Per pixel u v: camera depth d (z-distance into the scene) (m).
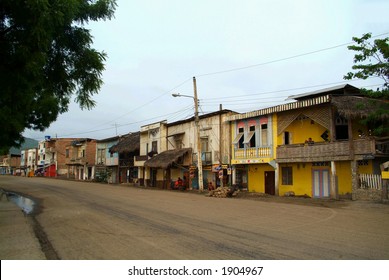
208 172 32.75
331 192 22.23
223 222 11.83
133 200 20.95
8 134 20.16
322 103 22.08
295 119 25.83
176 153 35.12
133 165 47.00
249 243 8.40
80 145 66.69
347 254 7.22
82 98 10.22
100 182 54.19
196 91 29.50
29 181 52.53
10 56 7.96
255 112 27.22
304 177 24.70
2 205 19.06
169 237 9.26
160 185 40.47
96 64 9.95
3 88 8.34
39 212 15.99
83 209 16.50
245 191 28.53
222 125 31.11
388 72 15.87
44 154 84.81
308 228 10.45
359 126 22.75
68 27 9.48
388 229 10.21
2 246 8.41
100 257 7.21
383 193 18.52
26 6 7.26
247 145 28.23
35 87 9.70
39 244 8.62
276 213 14.16
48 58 9.47
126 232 10.12
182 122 37.06
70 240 9.14
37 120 20.11
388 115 18.06
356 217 12.91
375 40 16.17
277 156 25.50
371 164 20.81
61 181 53.12
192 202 19.47
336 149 21.38
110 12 9.92
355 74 16.31
